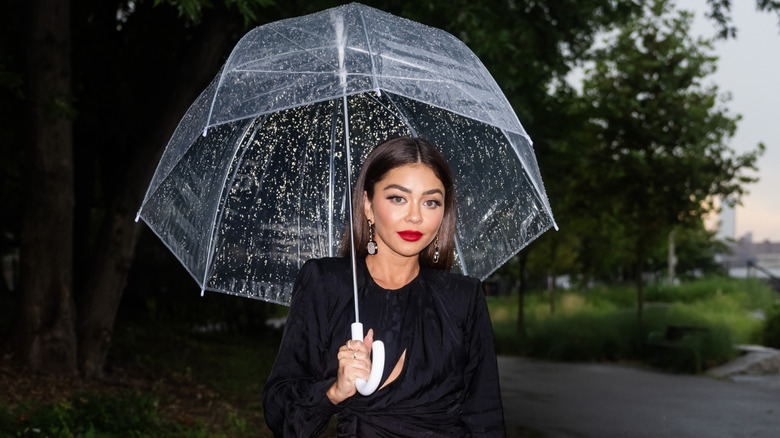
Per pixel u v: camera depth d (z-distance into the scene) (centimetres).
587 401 1030
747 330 1766
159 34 1254
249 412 902
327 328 219
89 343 980
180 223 259
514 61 1173
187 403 899
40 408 707
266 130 271
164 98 978
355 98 273
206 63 958
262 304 1917
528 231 261
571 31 1333
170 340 1490
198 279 264
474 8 979
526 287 4084
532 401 1033
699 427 841
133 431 672
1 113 1207
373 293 222
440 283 230
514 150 251
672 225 1778
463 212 268
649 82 1755
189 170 261
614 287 3334
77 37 1223
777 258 5769
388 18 243
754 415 912
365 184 224
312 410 206
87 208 1450
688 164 1731
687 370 1358
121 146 1384
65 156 934
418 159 219
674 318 1756
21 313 937
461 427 226
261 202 271
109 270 995
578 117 1398
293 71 229
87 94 1251
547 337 1725
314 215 274
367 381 198
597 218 1870
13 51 1048
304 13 870
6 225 1838
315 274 223
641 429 835
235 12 922
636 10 1345
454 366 222
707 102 1756
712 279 3206
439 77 229
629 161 1730
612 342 1616
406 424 215
